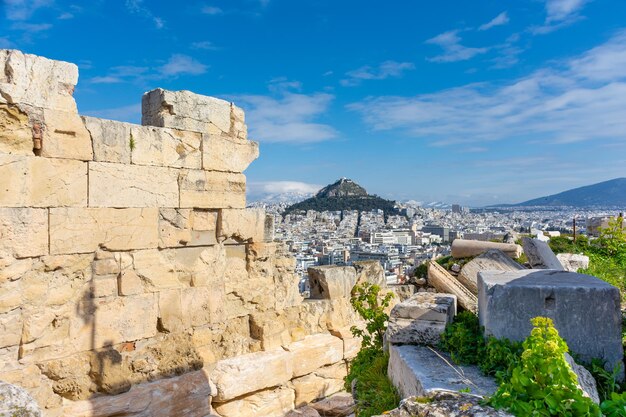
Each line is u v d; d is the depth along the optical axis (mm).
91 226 6879
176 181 7902
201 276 8266
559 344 3740
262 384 8727
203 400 7945
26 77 6320
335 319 10406
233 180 8758
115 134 7148
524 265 12062
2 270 6035
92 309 6945
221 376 8250
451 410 3621
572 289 5207
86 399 6781
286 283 9750
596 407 3381
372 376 6633
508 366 4770
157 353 7605
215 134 8531
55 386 6531
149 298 7547
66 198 6637
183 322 7980
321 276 10516
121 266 7238
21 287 6250
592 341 5152
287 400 9195
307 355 9547
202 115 8336
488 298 5422
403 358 5629
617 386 4844
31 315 6336
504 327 5359
